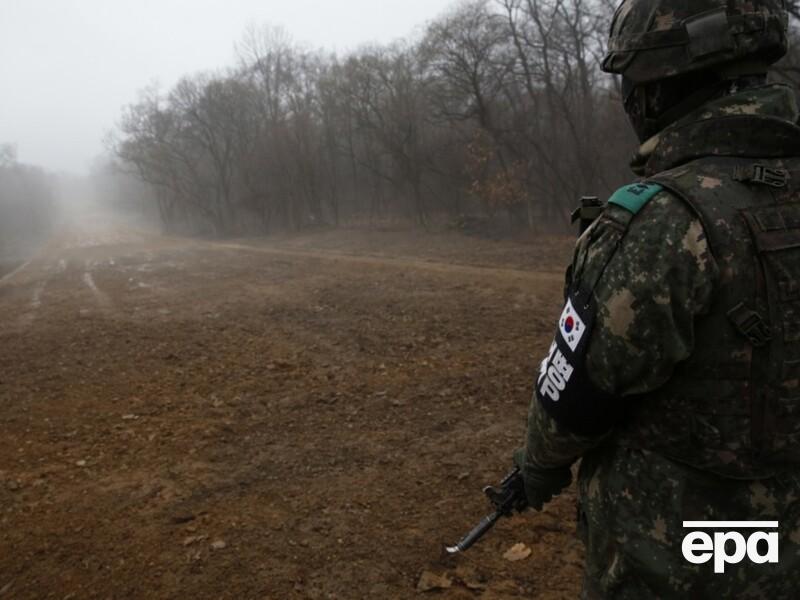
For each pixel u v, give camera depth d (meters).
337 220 35.00
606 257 1.15
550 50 22.25
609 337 1.13
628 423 1.22
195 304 11.28
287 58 38.31
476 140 23.53
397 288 11.74
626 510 1.20
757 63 1.19
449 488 3.61
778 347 1.08
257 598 2.70
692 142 1.18
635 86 1.29
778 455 1.11
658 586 1.16
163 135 44.56
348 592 2.71
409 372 6.13
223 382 6.22
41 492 3.96
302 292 11.95
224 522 3.39
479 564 2.85
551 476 1.39
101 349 8.03
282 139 36.44
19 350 8.30
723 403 1.10
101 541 3.29
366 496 3.58
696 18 1.15
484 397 5.22
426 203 29.05
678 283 1.08
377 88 29.33
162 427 5.05
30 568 3.07
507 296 10.11
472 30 22.97
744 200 1.10
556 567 2.80
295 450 4.37
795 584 1.16
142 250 29.83
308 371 6.39
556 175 22.33
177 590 2.79
